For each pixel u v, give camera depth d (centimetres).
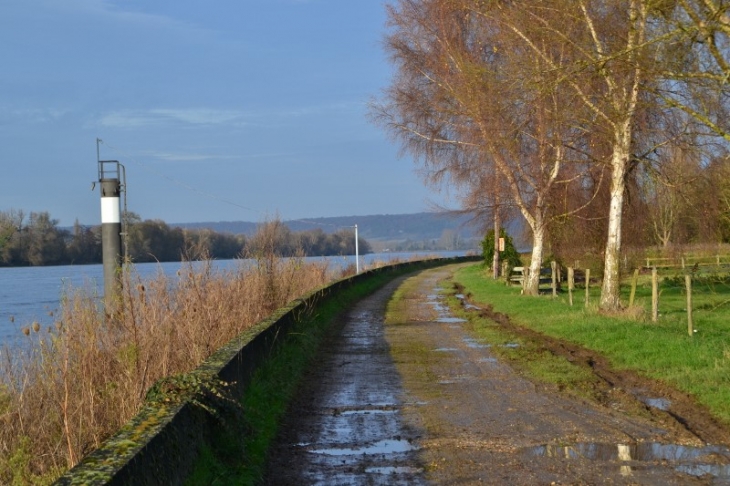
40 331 943
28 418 879
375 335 1919
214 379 772
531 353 1512
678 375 1187
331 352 1619
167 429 596
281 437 882
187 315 1178
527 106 1944
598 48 1509
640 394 1116
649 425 916
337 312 2531
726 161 1725
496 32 2344
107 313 1048
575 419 952
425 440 862
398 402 1080
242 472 707
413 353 1577
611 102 1725
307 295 2100
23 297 2167
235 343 1048
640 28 1302
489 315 2394
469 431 900
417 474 733
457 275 5253
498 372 1316
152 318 1077
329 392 1164
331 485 702
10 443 841
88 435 845
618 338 1597
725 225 2814
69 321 966
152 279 1225
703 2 1141
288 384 1177
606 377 1262
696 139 1770
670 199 2227
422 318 2359
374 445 845
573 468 743
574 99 1941
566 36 1557
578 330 1748
